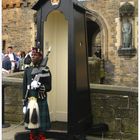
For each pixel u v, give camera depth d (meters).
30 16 19.88
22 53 18.00
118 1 19.03
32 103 6.70
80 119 7.08
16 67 15.75
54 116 8.14
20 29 20.16
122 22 18.94
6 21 20.53
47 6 7.34
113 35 19.17
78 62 7.07
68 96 6.93
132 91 7.40
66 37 8.03
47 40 7.78
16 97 8.84
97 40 24.53
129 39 18.77
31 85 6.75
